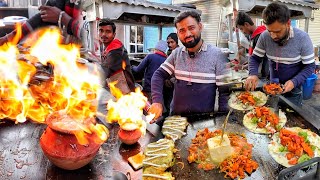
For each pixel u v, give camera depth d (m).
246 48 4.83
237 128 2.00
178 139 1.81
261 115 2.06
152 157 1.50
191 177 1.41
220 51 2.46
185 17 2.24
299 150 1.57
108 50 3.19
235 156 1.52
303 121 2.09
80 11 2.61
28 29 2.48
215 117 2.18
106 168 1.45
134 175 1.40
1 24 3.92
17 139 1.73
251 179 1.39
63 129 1.31
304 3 5.26
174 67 2.55
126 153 1.60
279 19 2.54
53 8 2.40
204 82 2.42
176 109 2.58
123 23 4.82
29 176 1.37
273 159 1.57
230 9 4.96
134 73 4.26
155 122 2.07
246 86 2.73
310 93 5.62
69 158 1.31
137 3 3.67
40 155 1.56
